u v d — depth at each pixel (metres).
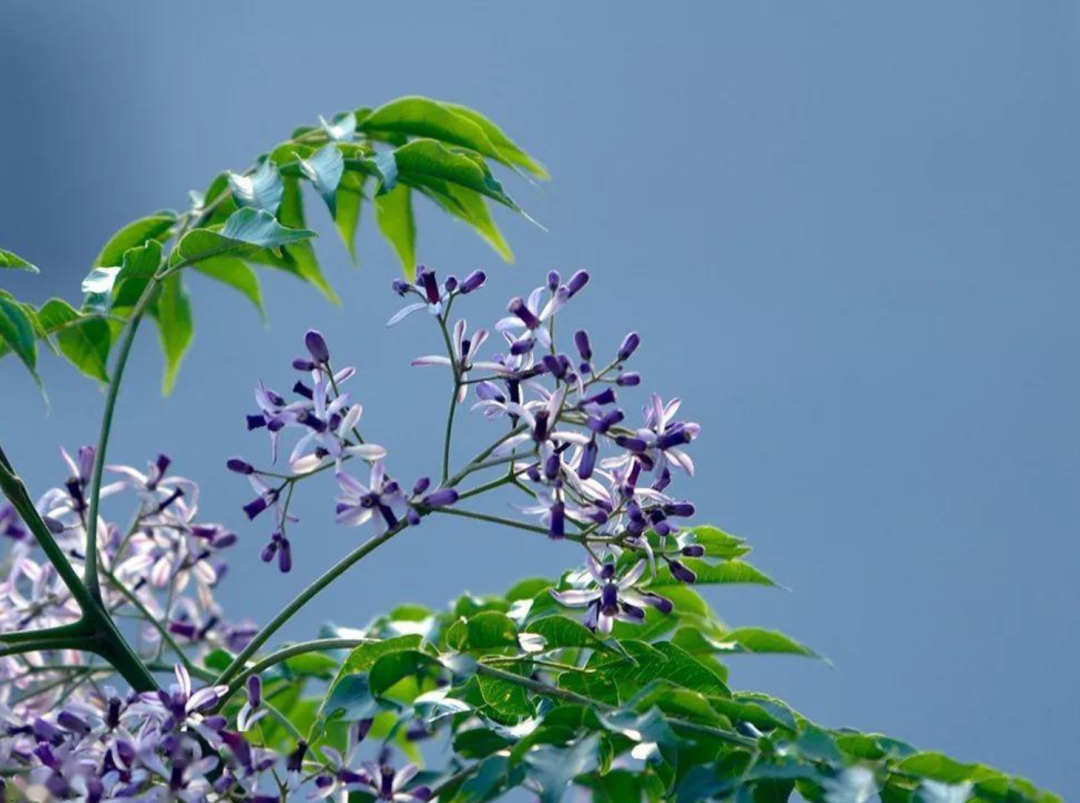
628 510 3.43
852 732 3.29
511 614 3.88
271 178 4.19
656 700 3.17
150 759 3.35
